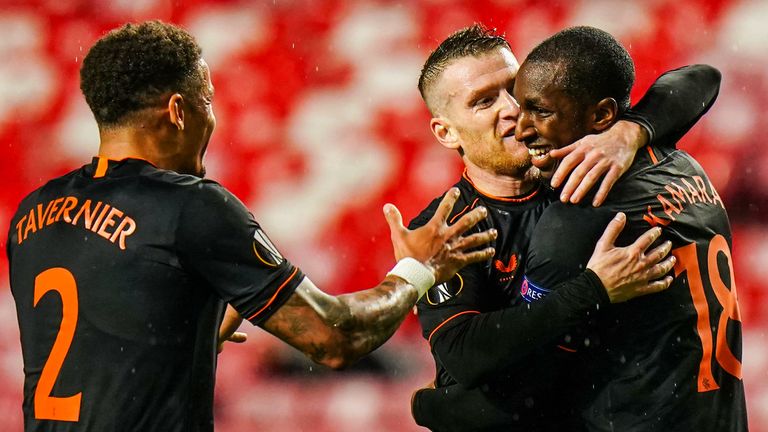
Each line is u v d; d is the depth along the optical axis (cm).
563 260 855
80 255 823
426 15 3350
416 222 1041
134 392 802
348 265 3012
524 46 3325
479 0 3338
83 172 870
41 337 828
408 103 3241
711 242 888
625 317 855
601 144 852
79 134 3189
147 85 859
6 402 2695
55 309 824
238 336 1080
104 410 800
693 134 3161
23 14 3281
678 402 848
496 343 866
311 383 2655
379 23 3344
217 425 2611
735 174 3127
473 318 908
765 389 2750
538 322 838
